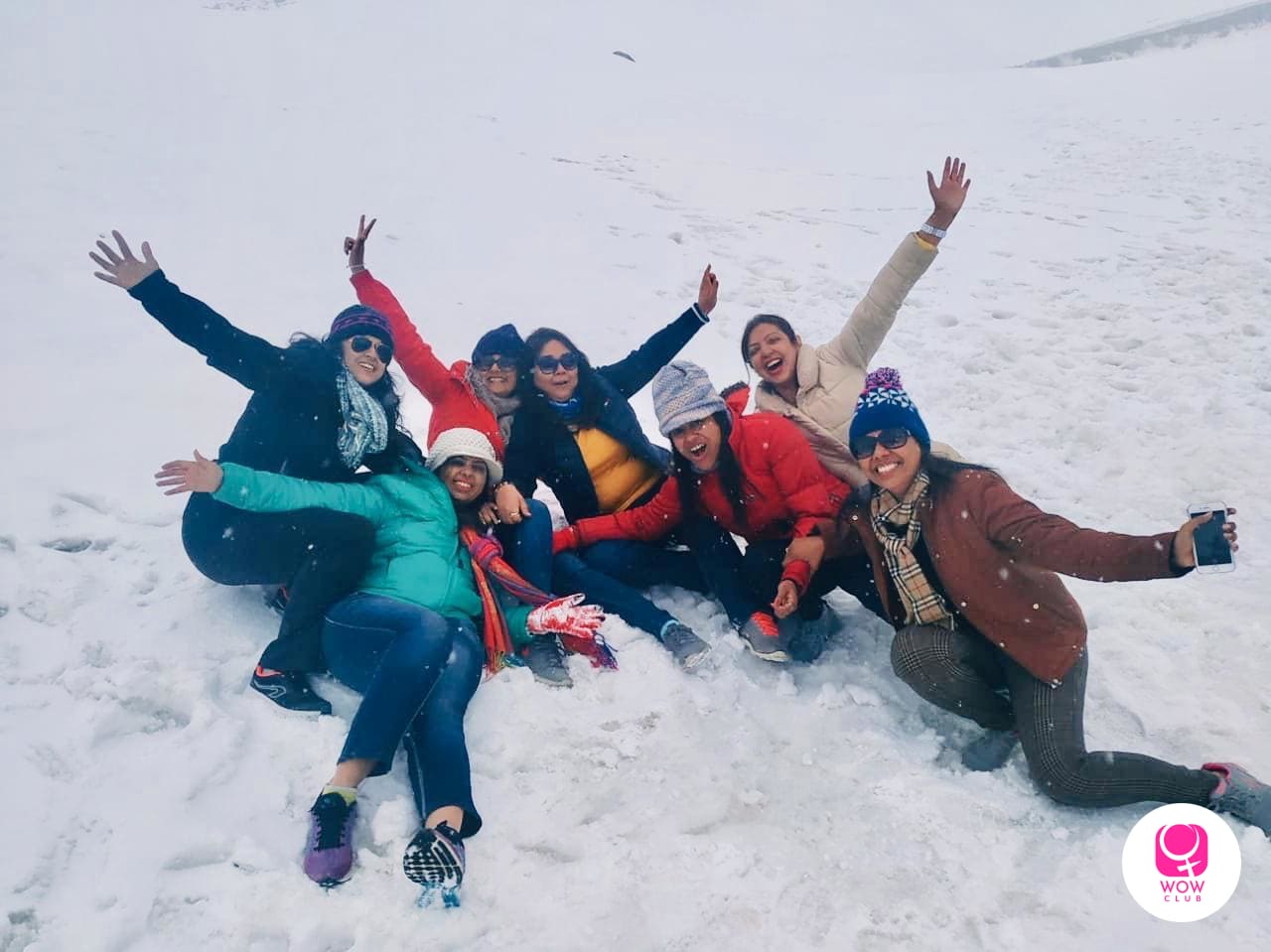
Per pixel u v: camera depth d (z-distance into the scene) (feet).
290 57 63.31
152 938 9.09
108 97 43.65
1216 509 9.35
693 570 14.60
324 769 11.09
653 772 11.35
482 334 24.48
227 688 12.12
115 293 24.08
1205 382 22.08
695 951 9.25
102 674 11.94
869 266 31.42
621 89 67.72
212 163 36.14
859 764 11.58
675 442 13.34
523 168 40.96
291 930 9.25
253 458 12.46
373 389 13.20
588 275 29.53
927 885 9.93
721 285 29.53
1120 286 28.89
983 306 27.55
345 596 12.22
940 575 10.94
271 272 26.96
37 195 29.91
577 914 9.56
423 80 61.77
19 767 10.55
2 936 8.89
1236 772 10.34
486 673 12.46
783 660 12.85
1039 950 9.19
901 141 53.42
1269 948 9.07
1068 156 48.42
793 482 13.38
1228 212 36.52
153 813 10.18
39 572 13.74
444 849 9.34
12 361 19.81
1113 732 12.07
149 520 15.31
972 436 20.40
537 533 13.62
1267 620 14.07
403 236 31.12
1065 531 10.05
